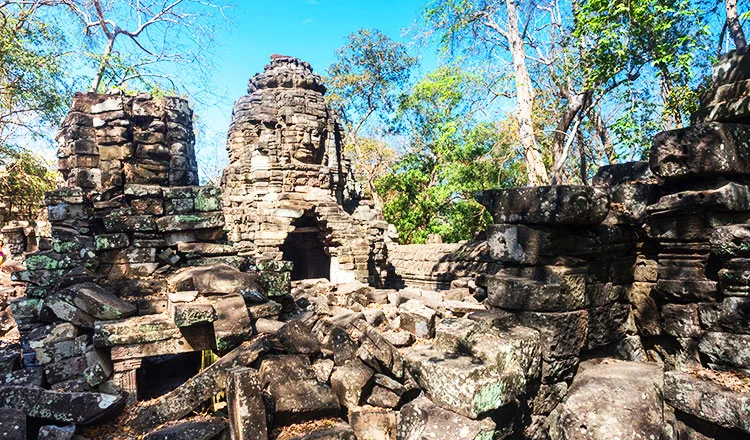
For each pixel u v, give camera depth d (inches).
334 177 797.9
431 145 1007.0
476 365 147.3
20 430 157.2
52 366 191.0
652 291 193.2
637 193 200.2
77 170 265.1
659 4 383.6
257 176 748.0
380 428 176.2
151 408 169.8
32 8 573.3
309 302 305.7
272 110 762.2
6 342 274.2
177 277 219.8
